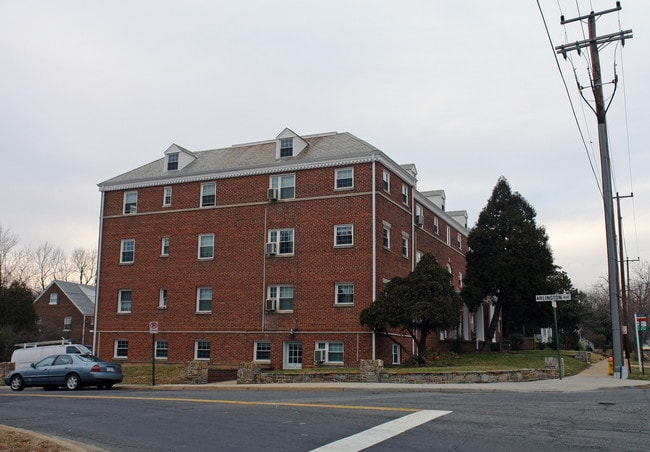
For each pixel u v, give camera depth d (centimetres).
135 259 3862
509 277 3922
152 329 2545
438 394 1798
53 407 1694
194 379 2589
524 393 1822
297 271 3362
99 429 1277
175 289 3697
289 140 3597
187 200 3769
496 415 1279
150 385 2502
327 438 1076
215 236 3634
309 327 3272
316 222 3366
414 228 3850
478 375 2178
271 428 1193
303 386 2094
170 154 3941
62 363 2477
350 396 1759
